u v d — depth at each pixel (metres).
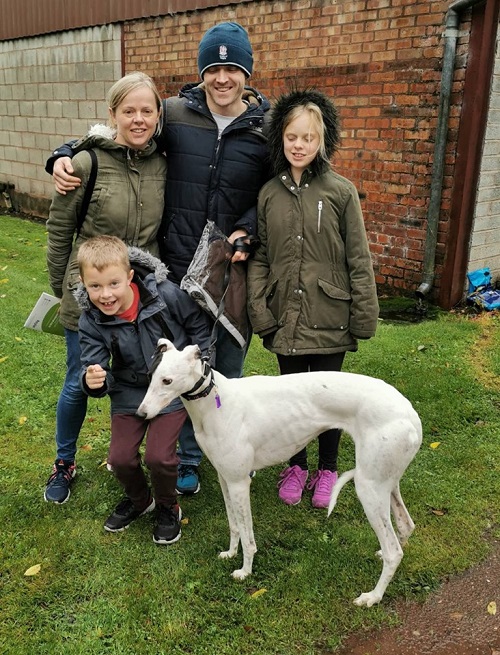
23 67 11.67
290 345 3.29
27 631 2.59
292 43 7.24
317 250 3.20
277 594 2.80
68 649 2.50
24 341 5.48
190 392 2.65
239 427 2.75
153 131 3.04
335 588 2.83
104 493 3.52
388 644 2.56
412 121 6.32
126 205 3.10
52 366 5.04
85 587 2.82
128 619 2.65
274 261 3.29
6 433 4.09
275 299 3.32
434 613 2.72
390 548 2.66
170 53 8.87
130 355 2.95
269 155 3.22
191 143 3.20
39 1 10.83
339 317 3.29
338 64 6.83
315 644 2.55
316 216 3.16
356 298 3.24
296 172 3.18
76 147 3.10
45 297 3.34
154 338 2.98
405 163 6.48
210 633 2.59
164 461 2.92
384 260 6.94
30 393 4.58
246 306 3.31
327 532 3.21
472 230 6.32
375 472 2.62
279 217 3.21
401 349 5.33
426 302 6.55
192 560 3.02
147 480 3.66
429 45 6.01
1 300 6.57
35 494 3.49
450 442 4.00
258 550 3.08
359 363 5.07
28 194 12.36
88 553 3.04
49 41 10.92
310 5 6.92
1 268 7.88
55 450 3.92
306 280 3.23
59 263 3.24
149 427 3.04
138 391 3.05
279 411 2.80
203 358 2.72
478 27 5.59
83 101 10.62
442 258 6.37
